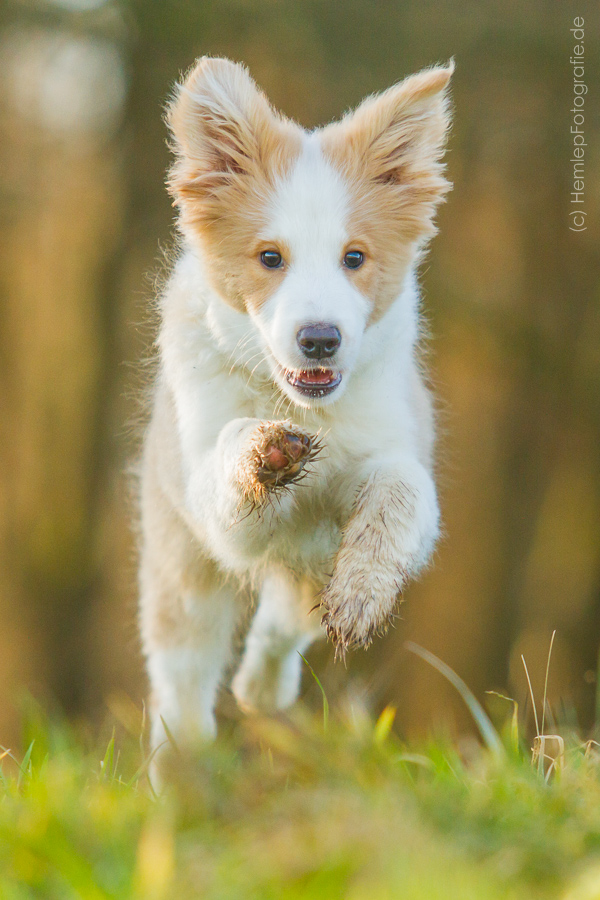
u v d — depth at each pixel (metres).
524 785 6.30
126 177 19.36
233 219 8.09
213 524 8.05
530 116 18.92
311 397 7.61
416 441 8.66
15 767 9.18
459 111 18.73
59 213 20.31
